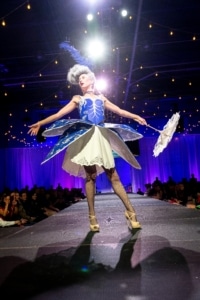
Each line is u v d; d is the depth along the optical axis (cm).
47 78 1194
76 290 103
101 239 174
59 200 1011
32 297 98
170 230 188
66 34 877
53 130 198
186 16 878
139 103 1490
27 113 1495
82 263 131
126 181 1543
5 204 630
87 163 187
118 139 208
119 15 780
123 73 1152
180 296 95
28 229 229
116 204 437
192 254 135
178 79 1273
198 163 1479
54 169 1518
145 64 1131
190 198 848
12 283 111
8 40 963
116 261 131
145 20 872
